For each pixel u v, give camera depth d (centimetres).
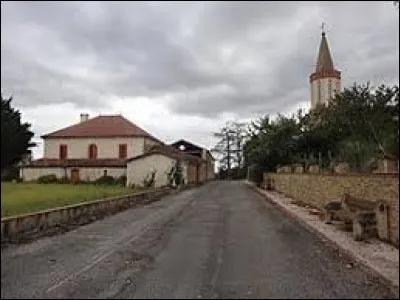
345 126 2714
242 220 1947
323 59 5375
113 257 1125
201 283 863
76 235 1512
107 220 1983
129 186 4847
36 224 1485
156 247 1270
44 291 809
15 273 948
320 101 5125
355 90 2747
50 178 5394
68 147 6169
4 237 1282
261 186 4897
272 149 3919
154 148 5934
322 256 1127
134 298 764
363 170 1617
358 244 1216
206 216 2122
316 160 2741
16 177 1422
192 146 8681
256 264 1033
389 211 1234
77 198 2300
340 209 1625
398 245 1156
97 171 5719
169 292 802
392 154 1265
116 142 6078
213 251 1200
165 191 4053
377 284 853
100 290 816
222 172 10694
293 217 2008
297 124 3856
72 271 969
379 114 2031
